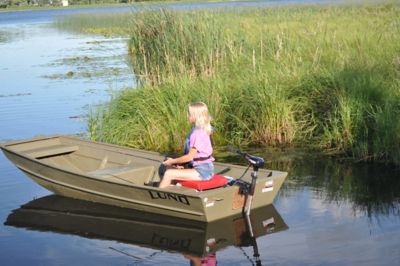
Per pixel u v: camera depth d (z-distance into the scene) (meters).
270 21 18.55
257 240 5.82
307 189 7.36
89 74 17.55
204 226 6.27
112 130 9.96
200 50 12.21
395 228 5.97
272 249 5.59
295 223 6.23
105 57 21.62
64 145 8.66
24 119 11.95
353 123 9.03
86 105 13.01
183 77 10.67
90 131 10.05
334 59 11.34
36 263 5.47
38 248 5.84
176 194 6.23
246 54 12.18
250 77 10.50
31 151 8.21
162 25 14.35
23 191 7.74
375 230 5.95
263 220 6.35
